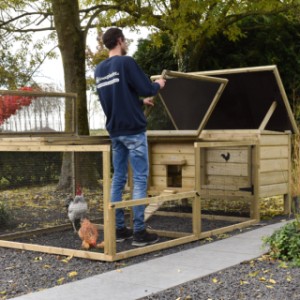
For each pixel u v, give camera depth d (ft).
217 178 25.80
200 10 33.65
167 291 15.56
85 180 23.49
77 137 21.71
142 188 19.95
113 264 18.15
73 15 33.83
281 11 37.78
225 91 26.91
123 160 20.62
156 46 41.32
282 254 18.53
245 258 18.54
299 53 43.73
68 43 33.81
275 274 16.93
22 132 23.25
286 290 15.60
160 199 19.84
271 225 24.06
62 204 23.16
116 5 35.40
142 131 19.88
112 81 19.54
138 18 37.81
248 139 25.00
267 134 25.48
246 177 24.99
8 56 42.04
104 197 18.31
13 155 22.67
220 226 23.88
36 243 20.95
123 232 21.02
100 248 19.61
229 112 27.84
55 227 22.90
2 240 20.93
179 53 40.09
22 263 18.53
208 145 21.75
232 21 38.75
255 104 27.09
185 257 18.71
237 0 37.22
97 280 16.46
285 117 27.12
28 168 22.82
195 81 24.56
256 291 15.55
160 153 25.68
